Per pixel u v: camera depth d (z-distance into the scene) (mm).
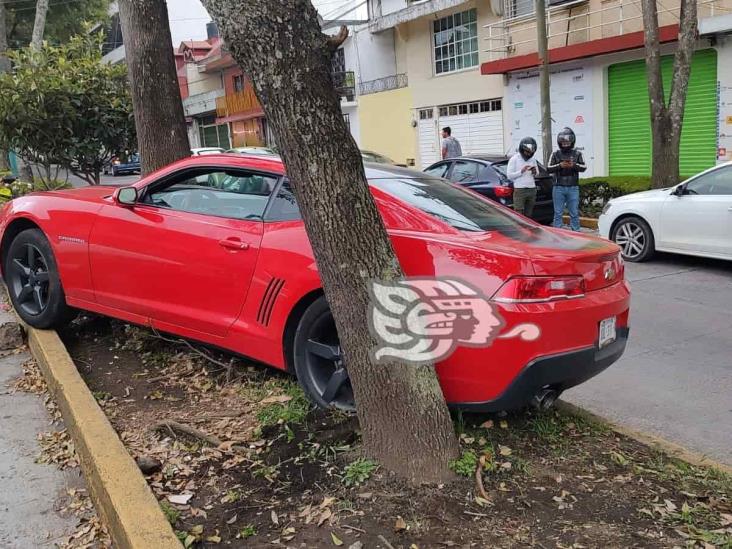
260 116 35781
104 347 5496
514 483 3230
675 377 5344
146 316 4863
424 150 24875
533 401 3510
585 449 3688
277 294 4062
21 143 8734
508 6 20016
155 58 6965
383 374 3104
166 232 4625
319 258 3062
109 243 4953
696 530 2877
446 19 22828
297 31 2756
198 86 45844
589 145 18266
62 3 31203
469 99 22250
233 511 3070
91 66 8867
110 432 3621
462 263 3475
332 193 2920
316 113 2832
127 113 8945
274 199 4277
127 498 2992
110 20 34500
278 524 2941
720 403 4820
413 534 2816
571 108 18594
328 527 2889
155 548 2656
